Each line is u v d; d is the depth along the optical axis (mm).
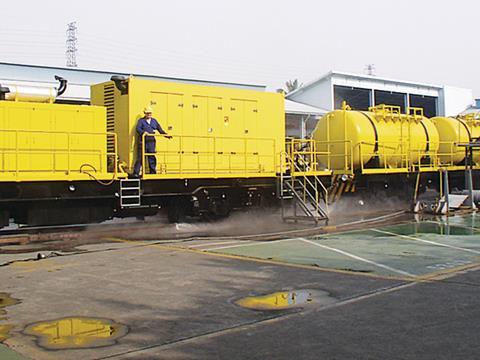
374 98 39781
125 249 11477
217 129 16062
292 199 16797
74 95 24312
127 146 14320
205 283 8117
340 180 17922
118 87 14406
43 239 12906
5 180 11891
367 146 18547
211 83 31656
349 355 5000
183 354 5094
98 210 13492
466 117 23375
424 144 20547
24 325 6082
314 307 6684
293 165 16766
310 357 4965
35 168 12914
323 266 9414
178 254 10797
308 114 33344
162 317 6352
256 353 5094
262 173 16297
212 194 15414
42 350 5250
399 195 19938
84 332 5809
